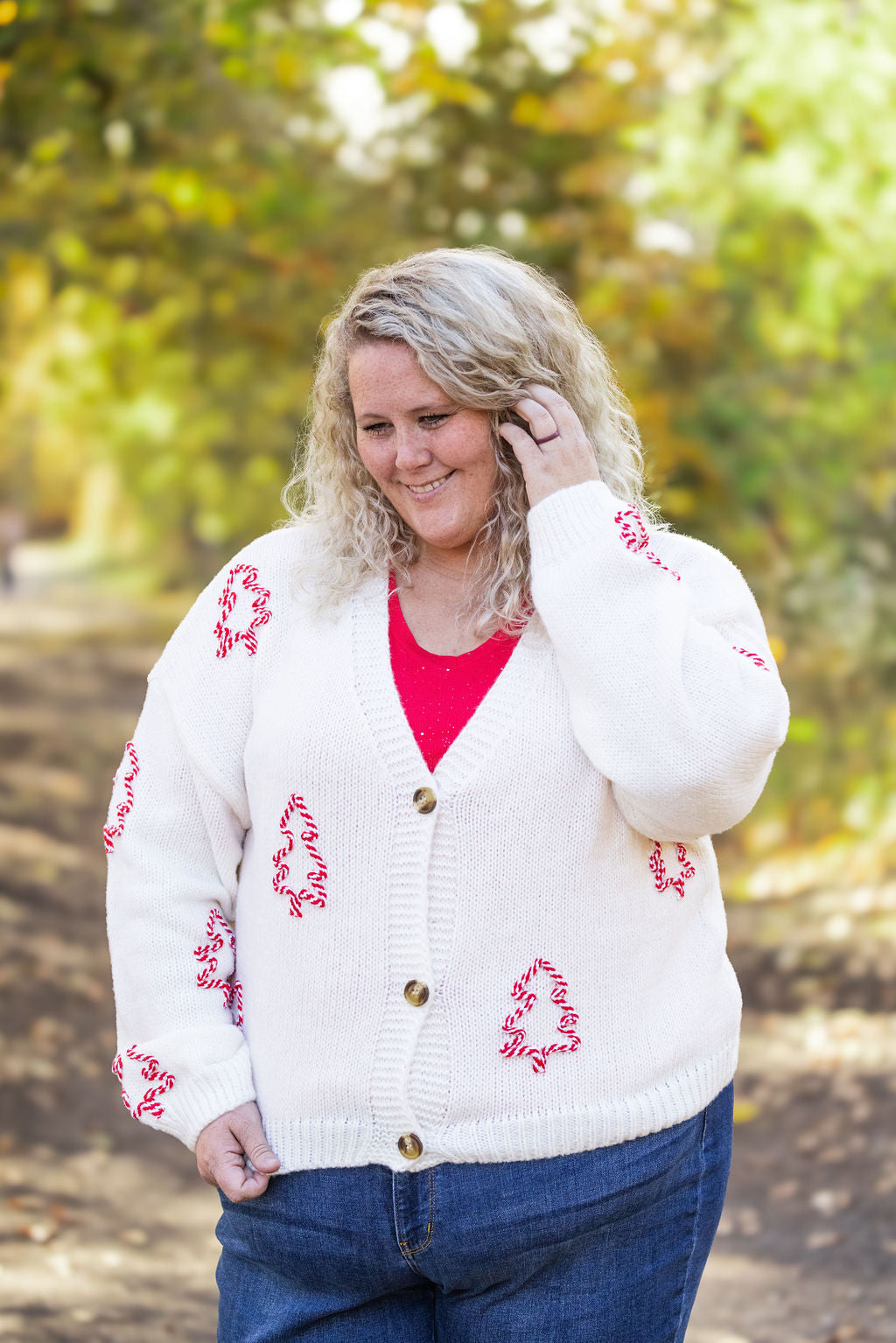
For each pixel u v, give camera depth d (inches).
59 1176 167.8
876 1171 164.2
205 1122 75.0
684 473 284.5
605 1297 73.7
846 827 296.7
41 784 414.3
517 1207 71.4
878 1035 203.5
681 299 269.1
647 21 248.5
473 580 75.4
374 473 74.4
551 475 73.0
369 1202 72.8
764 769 71.9
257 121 278.1
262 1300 77.3
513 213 282.7
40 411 500.4
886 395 277.1
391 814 71.2
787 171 238.2
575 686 71.2
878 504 302.4
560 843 71.2
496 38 260.5
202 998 77.4
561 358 76.0
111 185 264.7
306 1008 73.5
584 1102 71.8
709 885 78.2
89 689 601.6
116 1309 134.8
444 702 72.8
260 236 282.5
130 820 79.1
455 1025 71.1
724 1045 77.7
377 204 290.4
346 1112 73.3
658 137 249.8
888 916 249.8
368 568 76.7
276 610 77.3
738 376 281.4
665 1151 73.7
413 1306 76.4
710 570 77.1
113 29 240.8
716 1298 139.0
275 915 74.6
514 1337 73.5
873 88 233.3
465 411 72.7
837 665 307.9
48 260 297.1
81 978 245.9
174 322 329.4
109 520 1256.8
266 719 75.3
